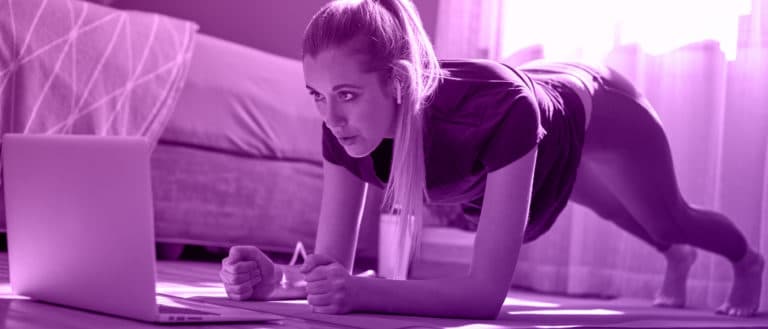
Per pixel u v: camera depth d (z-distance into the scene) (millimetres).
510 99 1092
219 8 3342
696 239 1711
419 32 1122
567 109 1321
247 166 2463
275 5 3482
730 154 2041
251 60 2508
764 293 1867
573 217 2309
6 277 1442
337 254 1269
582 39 2387
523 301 1799
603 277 2273
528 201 1107
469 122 1109
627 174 1576
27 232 1059
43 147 984
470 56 2760
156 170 2248
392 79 1057
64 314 959
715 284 2008
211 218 2377
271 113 2510
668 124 2176
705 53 2113
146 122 2174
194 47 2352
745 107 2023
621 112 1499
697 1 2139
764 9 2014
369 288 1088
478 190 1248
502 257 1098
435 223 2711
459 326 1018
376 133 1063
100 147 888
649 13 2242
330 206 1281
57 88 2020
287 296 1324
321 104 1056
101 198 902
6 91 1931
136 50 2191
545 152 1229
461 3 2777
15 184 1060
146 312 881
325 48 1009
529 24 2555
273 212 2539
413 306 1096
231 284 1238
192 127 2307
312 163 2660
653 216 1659
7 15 1948
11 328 837
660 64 2213
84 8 2133
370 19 1040
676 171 2143
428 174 1178
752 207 1991
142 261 873
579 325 1190
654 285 2207
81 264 962
